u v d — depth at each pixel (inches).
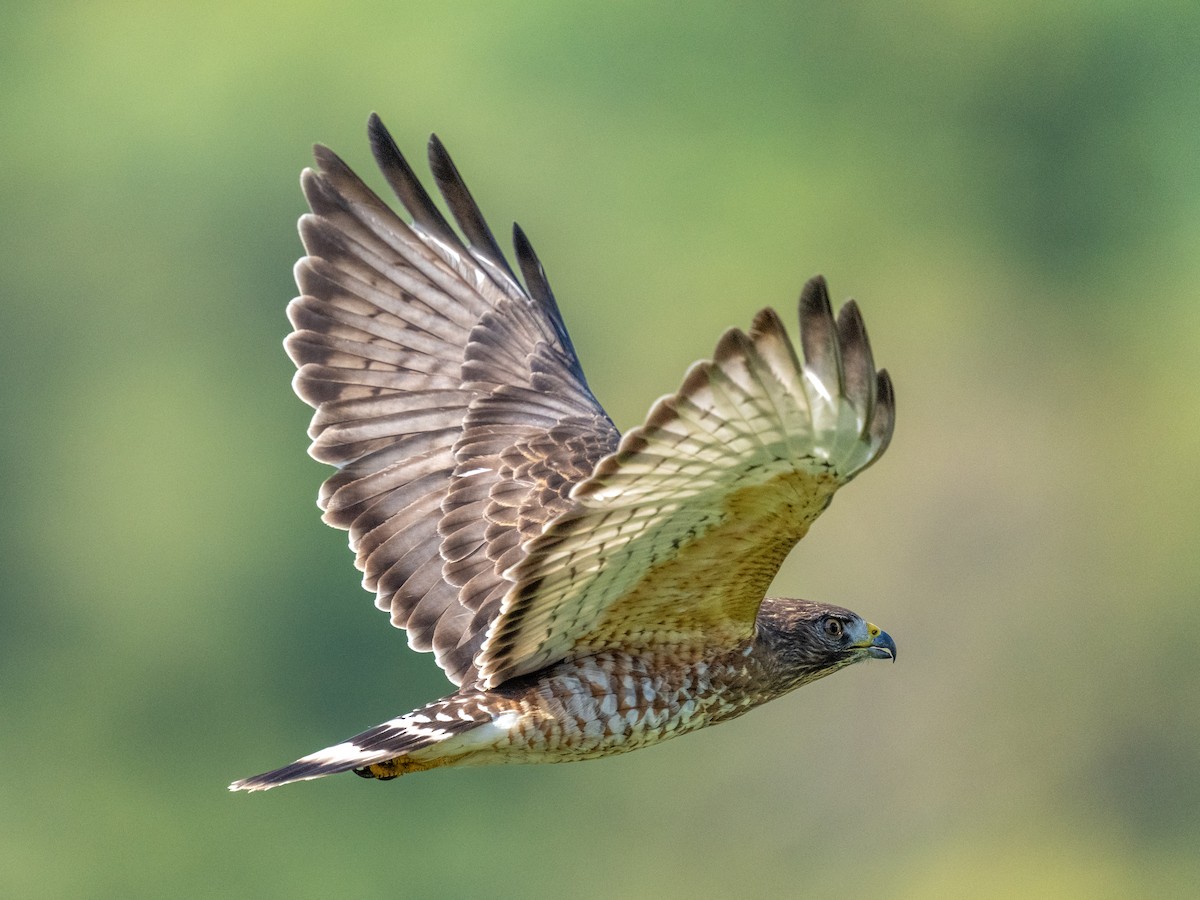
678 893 907.4
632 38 1259.2
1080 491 1120.8
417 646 297.3
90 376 1115.3
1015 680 986.7
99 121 1171.3
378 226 316.5
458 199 321.7
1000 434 1203.2
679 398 225.9
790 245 1263.5
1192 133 1354.6
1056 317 1314.0
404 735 272.8
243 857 944.3
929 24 1362.0
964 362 1289.4
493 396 312.5
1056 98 1370.6
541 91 1258.6
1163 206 1354.6
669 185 1263.5
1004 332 1310.3
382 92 1223.5
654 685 284.2
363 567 302.2
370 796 920.3
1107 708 1000.9
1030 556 1057.5
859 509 1025.5
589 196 1247.5
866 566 1010.1
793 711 932.0
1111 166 1364.4
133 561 1036.5
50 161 1155.9
